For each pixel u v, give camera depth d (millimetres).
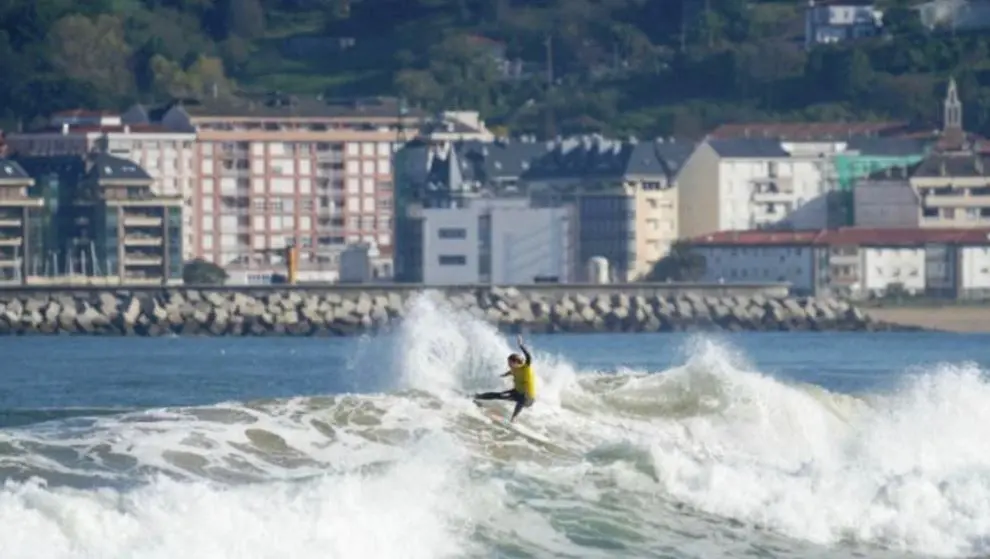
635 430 196250
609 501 165875
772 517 167375
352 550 146000
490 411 193000
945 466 186000
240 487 154000
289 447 175000
